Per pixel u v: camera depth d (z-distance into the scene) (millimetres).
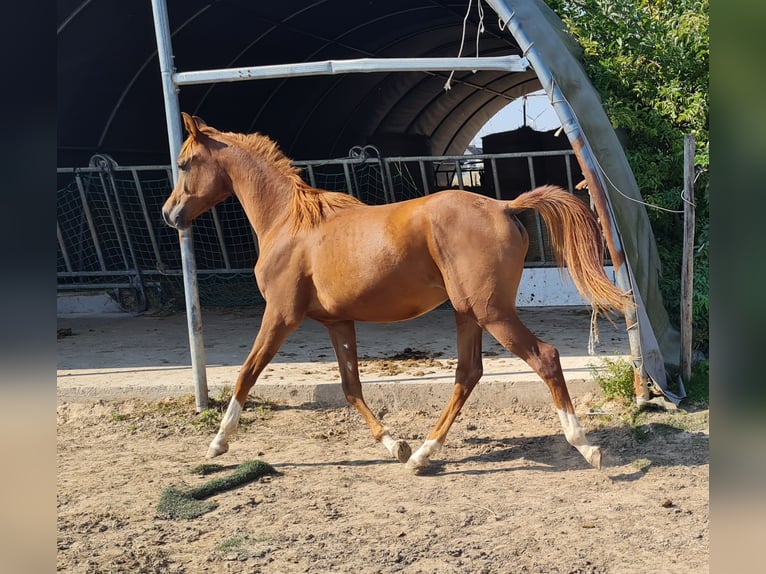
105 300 10438
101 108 11016
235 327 9078
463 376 4684
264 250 4906
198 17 10188
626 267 5379
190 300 5949
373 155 17219
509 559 3461
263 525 3967
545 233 11125
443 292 4531
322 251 4625
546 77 5207
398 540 3707
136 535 3904
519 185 15891
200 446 5402
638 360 5406
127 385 6340
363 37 12891
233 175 5133
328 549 3643
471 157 9219
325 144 16344
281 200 4949
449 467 4781
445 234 4273
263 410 6047
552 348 4277
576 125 5242
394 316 4629
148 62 10836
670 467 4527
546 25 5469
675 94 7043
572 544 3582
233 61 12109
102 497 4441
